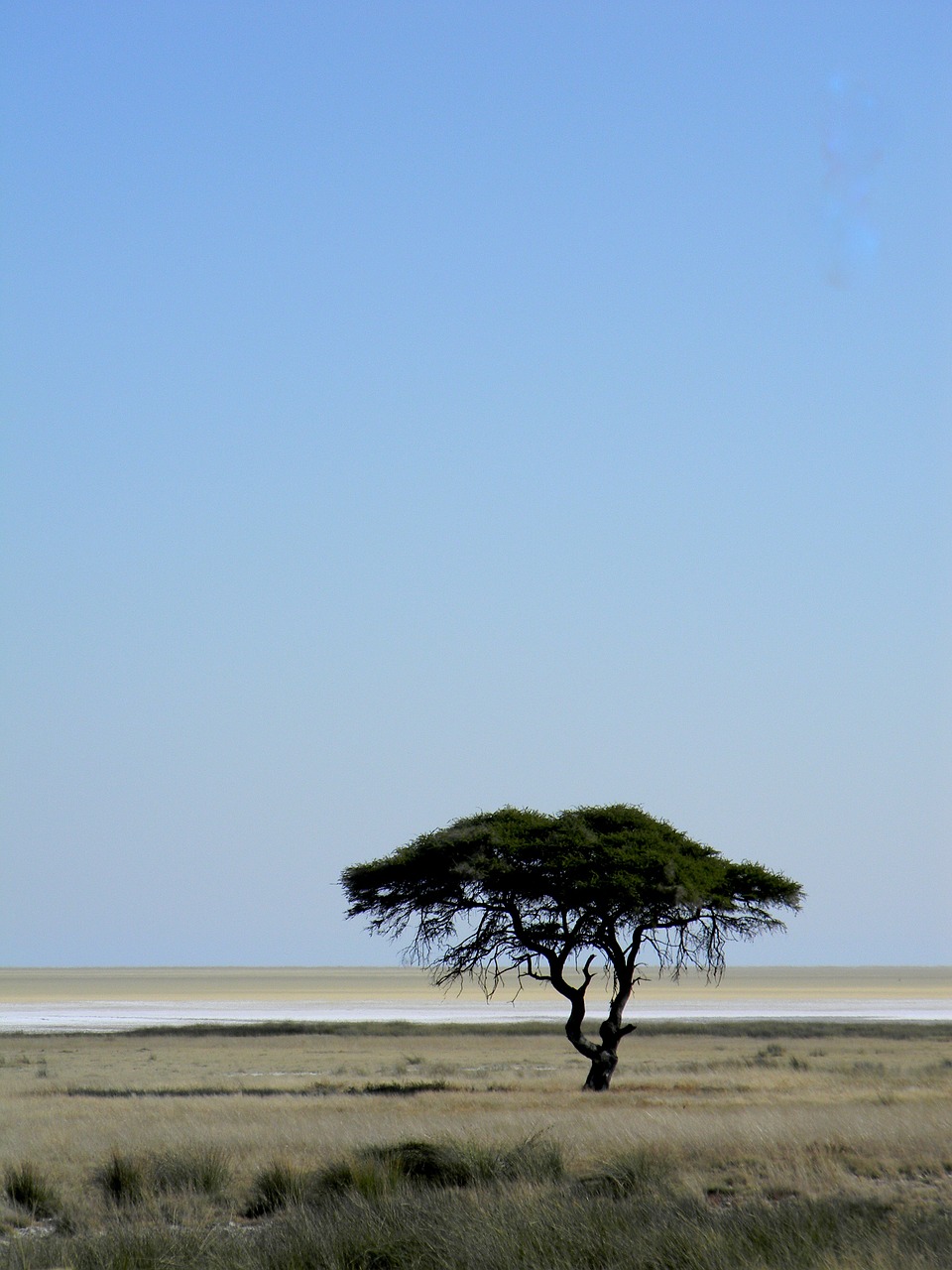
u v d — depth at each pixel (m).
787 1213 29.53
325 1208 33.22
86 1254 28.66
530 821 87.75
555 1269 26.25
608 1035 83.69
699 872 84.75
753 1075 92.12
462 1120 54.19
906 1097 67.88
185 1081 93.94
